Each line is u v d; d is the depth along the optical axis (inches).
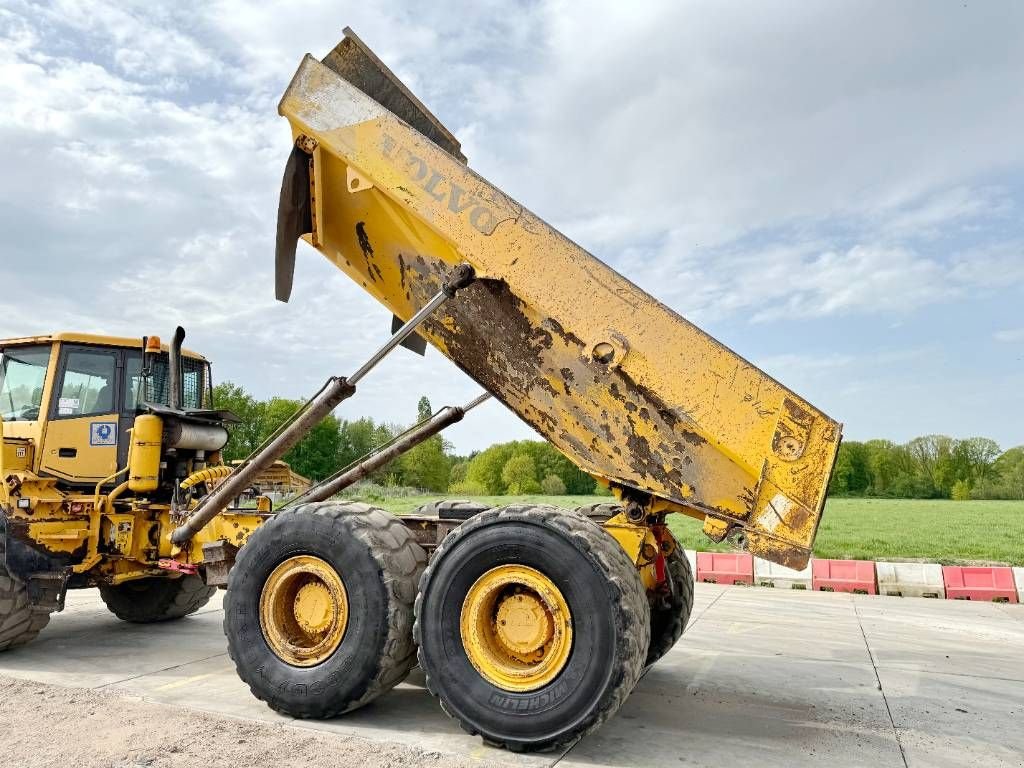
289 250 174.2
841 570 417.4
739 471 138.6
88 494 237.5
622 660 124.9
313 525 150.9
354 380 158.2
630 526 152.3
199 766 119.0
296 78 169.8
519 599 137.9
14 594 206.1
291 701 145.9
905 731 147.6
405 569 148.9
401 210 165.6
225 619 156.6
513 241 151.9
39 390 236.5
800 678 194.9
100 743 130.0
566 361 153.4
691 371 139.3
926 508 2017.7
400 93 180.1
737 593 400.5
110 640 240.2
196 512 193.0
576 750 132.8
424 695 171.6
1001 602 375.6
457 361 169.8
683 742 138.7
